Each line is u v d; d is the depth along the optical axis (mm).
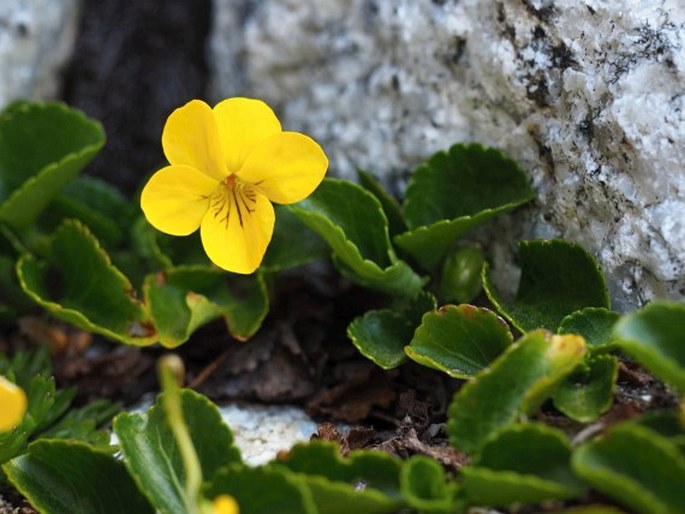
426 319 202
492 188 218
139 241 237
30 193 227
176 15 261
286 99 244
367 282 221
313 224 211
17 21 251
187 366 229
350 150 235
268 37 242
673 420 179
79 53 261
